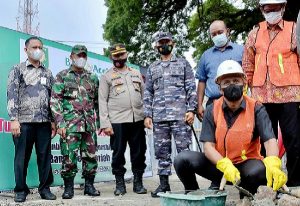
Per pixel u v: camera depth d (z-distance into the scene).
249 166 3.88
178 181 8.10
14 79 5.50
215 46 5.39
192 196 3.31
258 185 3.86
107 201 5.47
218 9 14.70
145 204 5.11
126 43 14.98
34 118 5.53
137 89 6.07
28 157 5.65
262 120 3.91
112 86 5.96
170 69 5.57
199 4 14.48
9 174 6.15
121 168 6.10
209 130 4.05
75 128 5.70
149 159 9.05
